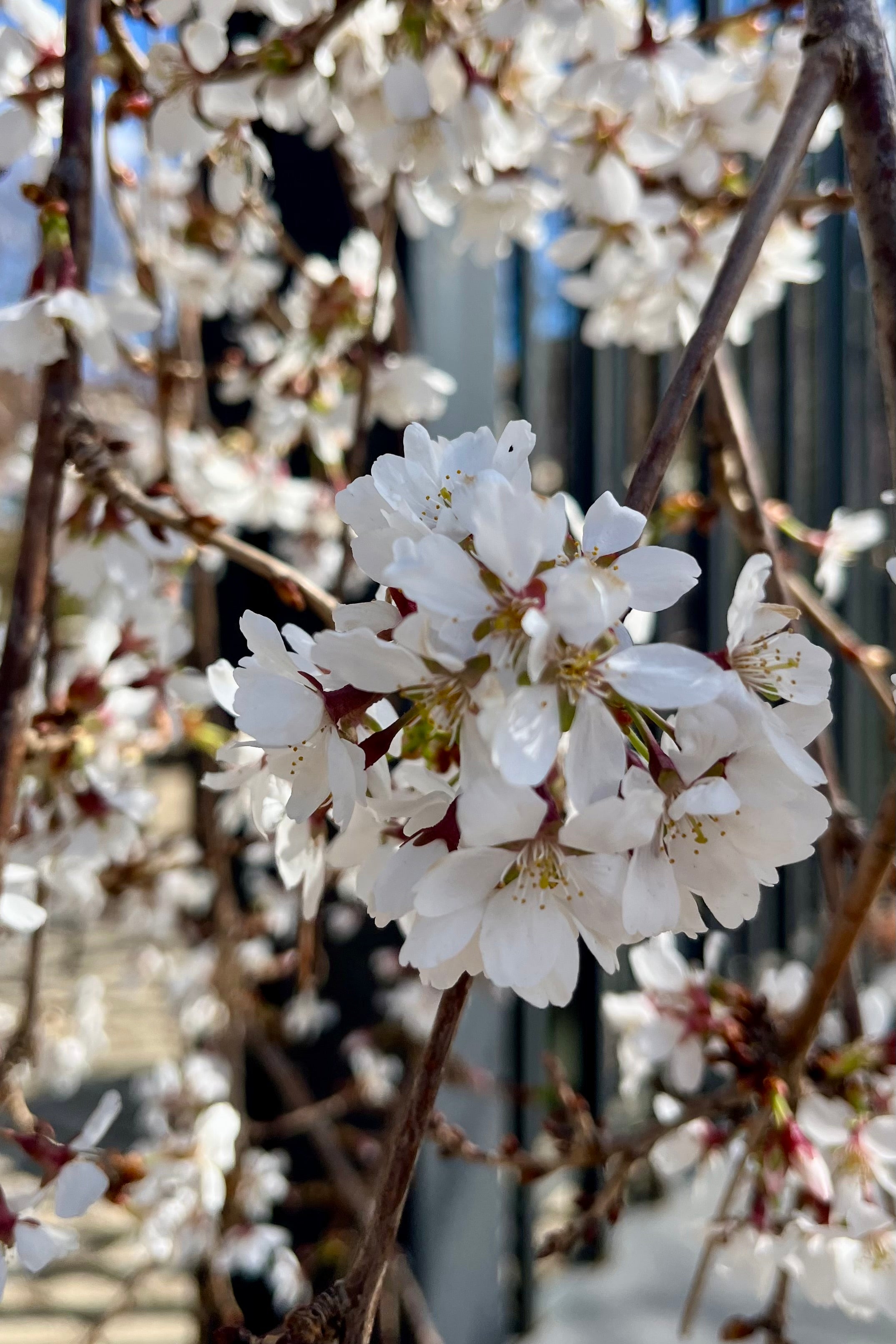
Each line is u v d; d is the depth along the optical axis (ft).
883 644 4.98
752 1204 1.34
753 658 1.08
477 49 1.74
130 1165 1.33
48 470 1.37
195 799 2.69
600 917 1.00
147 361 1.79
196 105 1.54
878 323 1.10
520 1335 2.90
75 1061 3.01
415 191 1.89
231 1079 2.54
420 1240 2.39
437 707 1.00
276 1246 2.41
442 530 1.04
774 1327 1.36
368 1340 1.01
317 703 1.05
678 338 2.20
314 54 1.54
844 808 1.53
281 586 1.36
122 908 2.95
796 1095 1.35
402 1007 2.64
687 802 0.99
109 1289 3.06
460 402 2.57
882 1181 1.32
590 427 3.14
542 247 2.84
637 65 1.70
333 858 1.14
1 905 1.36
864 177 1.12
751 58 1.93
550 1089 2.51
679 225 1.97
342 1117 2.75
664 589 1.03
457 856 1.00
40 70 1.53
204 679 1.76
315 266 2.33
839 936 1.28
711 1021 1.50
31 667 1.34
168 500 1.62
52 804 1.68
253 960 2.72
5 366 1.38
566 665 0.98
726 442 1.68
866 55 1.12
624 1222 3.53
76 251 1.39
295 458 2.67
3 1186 1.30
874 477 4.75
